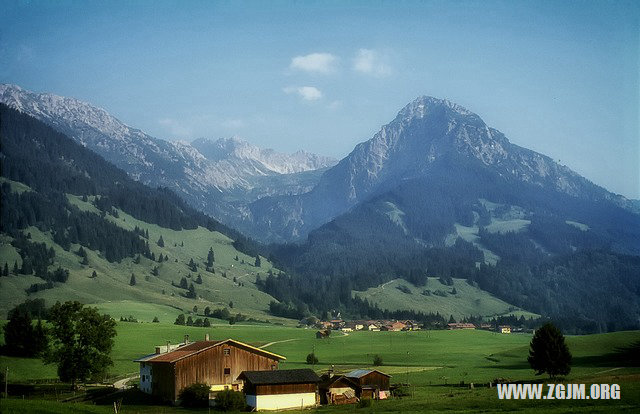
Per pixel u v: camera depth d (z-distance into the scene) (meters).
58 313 124.12
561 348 128.50
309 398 107.56
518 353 198.12
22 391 122.12
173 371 110.62
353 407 99.12
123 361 173.50
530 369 160.00
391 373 158.50
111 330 127.31
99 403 110.75
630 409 76.25
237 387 114.00
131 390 124.25
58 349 124.19
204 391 107.44
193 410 101.50
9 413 76.75
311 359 189.00
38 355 161.00
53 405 85.94
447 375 150.00
